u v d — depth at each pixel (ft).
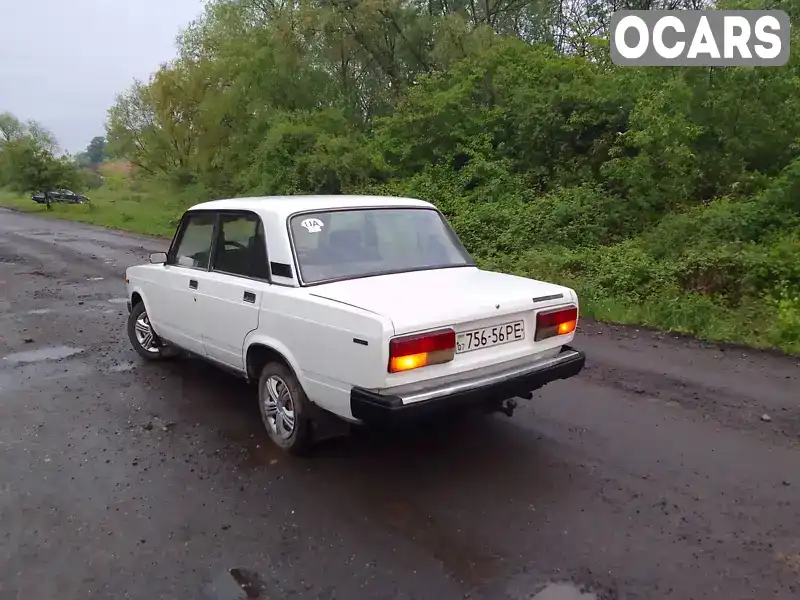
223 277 16.15
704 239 34.60
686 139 40.16
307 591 9.91
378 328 11.51
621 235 42.63
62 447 15.35
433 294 13.11
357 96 94.38
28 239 71.87
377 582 10.08
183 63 103.14
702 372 20.30
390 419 11.46
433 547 10.97
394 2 82.79
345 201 15.84
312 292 13.44
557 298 14.25
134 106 124.67
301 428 14.02
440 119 65.51
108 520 12.07
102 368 21.66
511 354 13.33
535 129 55.77
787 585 9.87
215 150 95.30
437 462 14.15
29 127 194.39
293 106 86.38
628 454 14.42
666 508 12.09
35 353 23.84
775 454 14.33
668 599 9.58
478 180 59.26
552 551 10.78
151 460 14.58
